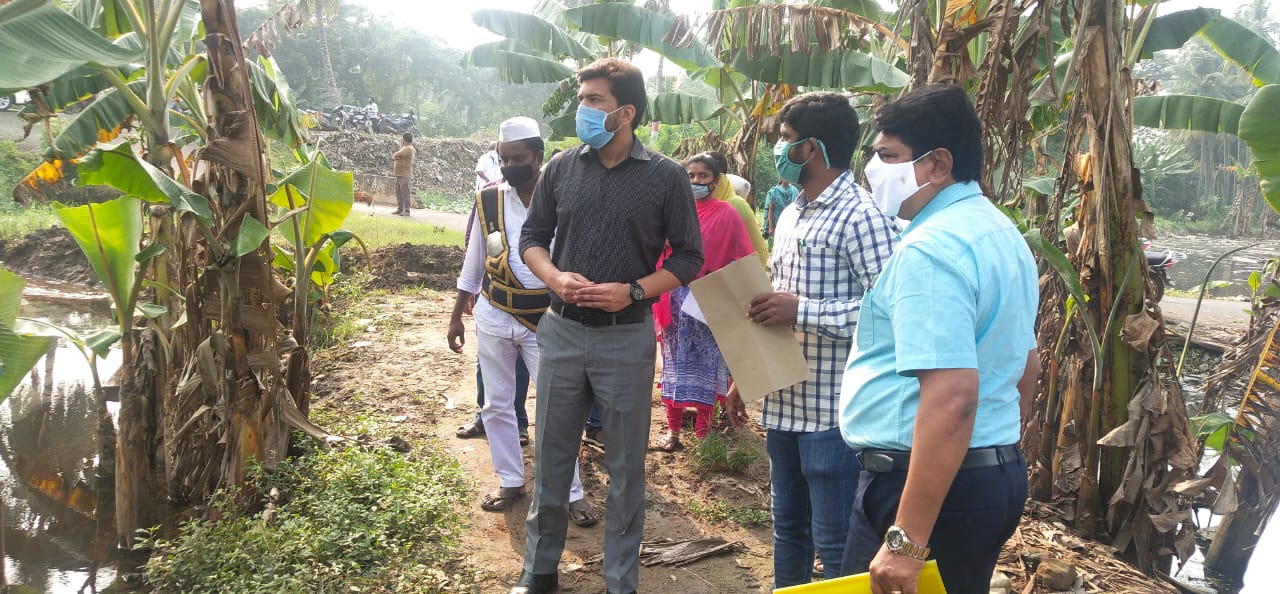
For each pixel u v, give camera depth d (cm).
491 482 442
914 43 420
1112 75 402
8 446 562
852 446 199
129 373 404
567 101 858
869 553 197
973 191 187
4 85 266
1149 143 3756
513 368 403
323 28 3177
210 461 418
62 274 1133
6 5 289
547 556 325
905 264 173
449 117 4303
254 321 399
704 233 451
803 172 262
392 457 430
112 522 451
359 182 1880
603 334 294
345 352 677
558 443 312
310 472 414
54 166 507
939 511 177
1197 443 480
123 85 385
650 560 368
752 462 480
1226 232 4091
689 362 474
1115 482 432
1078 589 358
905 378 185
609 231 288
